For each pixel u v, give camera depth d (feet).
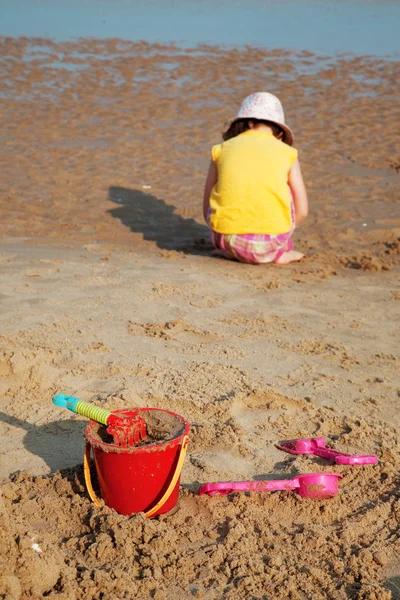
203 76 44.04
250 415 12.15
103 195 26.13
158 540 8.91
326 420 11.95
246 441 11.40
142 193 26.45
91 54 48.85
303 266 20.27
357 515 9.75
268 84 42.63
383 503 9.89
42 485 10.11
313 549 9.12
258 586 8.46
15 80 41.75
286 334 15.46
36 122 34.47
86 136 32.76
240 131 20.77
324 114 37.01
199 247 21.83
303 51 51.49
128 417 10.02
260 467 10.75
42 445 11.15
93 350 14.12
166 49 51.13
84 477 10.17
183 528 9.37
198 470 10.61
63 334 14.82
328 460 10.93
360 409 12.42
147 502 9.55
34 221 23.32
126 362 13.65
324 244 22.26
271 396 12.58
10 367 13.07
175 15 65.05
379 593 8.25
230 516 9.70
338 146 32.19
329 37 56.24
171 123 35.01
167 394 12.42
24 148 30.81
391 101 39.68
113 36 55.01
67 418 11.85
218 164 20.26
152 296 17.25
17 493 9.95
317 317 16.51
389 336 15.65
